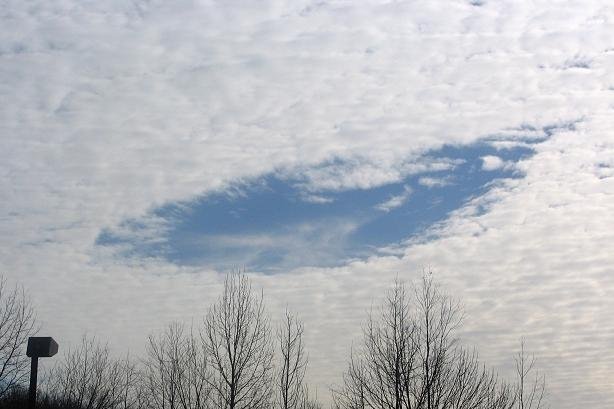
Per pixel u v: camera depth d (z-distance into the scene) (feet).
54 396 99.76
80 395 99.96
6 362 80.53
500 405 81.97
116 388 101.96
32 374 81.05
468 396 81.61
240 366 85.81
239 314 88.63
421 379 81.56
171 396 88.48
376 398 82.23
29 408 79.66
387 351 83.82
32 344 82.12
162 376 90.38
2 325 81.15
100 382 102.12
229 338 86.99
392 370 82.58
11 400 95.25
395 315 85.76
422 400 80.18
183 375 89.15
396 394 80.89
